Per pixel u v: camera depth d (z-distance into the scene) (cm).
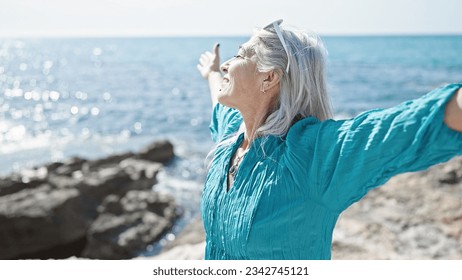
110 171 1122
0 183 1020
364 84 3725
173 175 1352
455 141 116
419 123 120
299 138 148
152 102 3161
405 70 4666
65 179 1050
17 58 7225
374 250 362
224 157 172
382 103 2861
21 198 940
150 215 966
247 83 156
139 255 888
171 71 5328
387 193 491
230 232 160
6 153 1719
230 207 159
